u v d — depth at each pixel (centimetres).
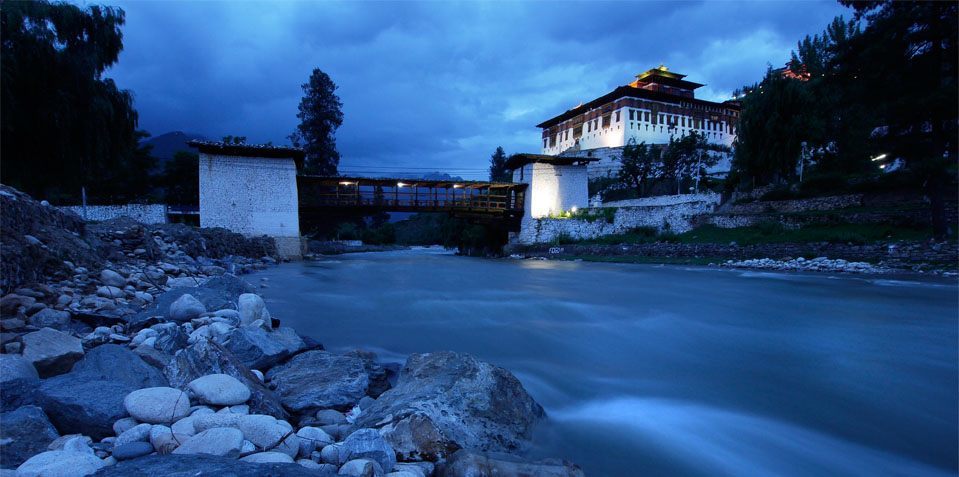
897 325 1002
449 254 4991
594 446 438
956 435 470
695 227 3825
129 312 723
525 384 608
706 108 8231
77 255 883
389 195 3762
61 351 457
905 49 2261
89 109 2103
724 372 668
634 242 3584
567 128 9094
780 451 434
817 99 3959
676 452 429
